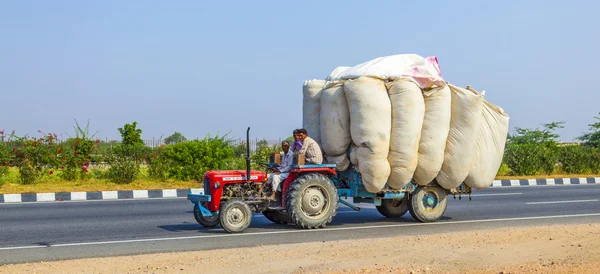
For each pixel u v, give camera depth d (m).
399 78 12.07
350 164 12.57
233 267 7.96
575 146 28.73
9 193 17.66
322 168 12.17
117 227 12.43
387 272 7.51
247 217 11.70
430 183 13.02
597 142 35.75
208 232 11.76
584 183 24.91
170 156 21.72
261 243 10.51
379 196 12.59
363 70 12.20
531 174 26.61
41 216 14.02
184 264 8.25
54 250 9.93
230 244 10.41
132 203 16.80
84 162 21.67
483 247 9.01
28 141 21.25
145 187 19.89
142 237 11.20
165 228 12.32
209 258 8.66
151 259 8.77
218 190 11.80
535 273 7.38
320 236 11.22
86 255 9.52
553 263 7.95
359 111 11.90
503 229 11.26
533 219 13.53
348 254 8.66
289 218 12.66
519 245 9.10
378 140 11.86
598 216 14.06
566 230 10.72
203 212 11.89
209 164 21.80
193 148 21.70
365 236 11.20
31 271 8.00
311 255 8.66
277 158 12.73
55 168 21.42
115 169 21.00
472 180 12.98
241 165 22.20
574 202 17.08
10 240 10.89
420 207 12.91
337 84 12.36
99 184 20.33
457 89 12.51
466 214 14.50
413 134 12.02
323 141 12.58
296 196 11.86
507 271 7.51
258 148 23.12
